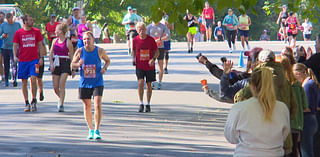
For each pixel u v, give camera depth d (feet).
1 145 80.28
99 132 87.56
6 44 148.97
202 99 123.54
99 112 84.64
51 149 77.71
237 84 64.08
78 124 97.09
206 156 73.56
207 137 86.22
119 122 98.43
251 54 66.44
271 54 57.47
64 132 90.07
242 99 50.67
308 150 65.26
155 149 77.51
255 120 43.86
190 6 47.75
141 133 88.94
